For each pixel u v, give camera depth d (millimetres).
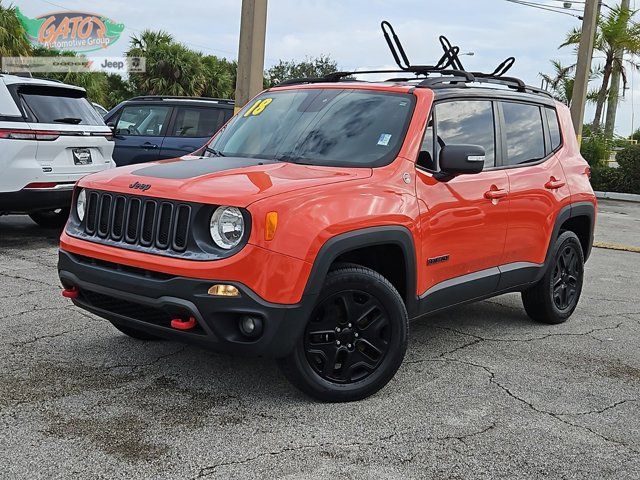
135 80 36281
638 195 19953
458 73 5195
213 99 11266
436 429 3805
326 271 3791
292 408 3979
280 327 3678
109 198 4066
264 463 3346
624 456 3607
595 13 18109
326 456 3439
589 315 6480
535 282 5664
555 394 4414
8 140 7719
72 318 5484
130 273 3865
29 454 3324
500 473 3361
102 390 4121
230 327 3689
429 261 4488
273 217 3643
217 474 3227
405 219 4223
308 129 4730
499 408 4141
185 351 4809
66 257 4184
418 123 4578
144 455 3371
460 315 6266
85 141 8367
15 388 4094
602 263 9359
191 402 4004
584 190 6102
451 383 4508
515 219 5258
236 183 3859
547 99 6070
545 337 5668
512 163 5375
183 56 34562
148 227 3883
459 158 4352
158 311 3848
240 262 3594
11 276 6797
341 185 4004
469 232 4812
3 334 5055
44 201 8008
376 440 3637
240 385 4277
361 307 4055
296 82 5496
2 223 10062
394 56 5590
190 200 3711
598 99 24438
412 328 5781
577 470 3434
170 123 11133
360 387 4105
